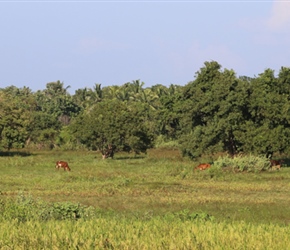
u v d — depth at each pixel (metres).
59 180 54.59
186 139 72.94
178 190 46.56
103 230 22.77
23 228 23.22
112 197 41.81
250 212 33.75
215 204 37.59
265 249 19.91
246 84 73.19
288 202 38.84
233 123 71.31
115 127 90.44
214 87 72.38
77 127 93.38
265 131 69.25
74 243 20.34
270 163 65.12
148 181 54.41
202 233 22.20
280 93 74.81
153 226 23.84
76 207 28.98
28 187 48.59
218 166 63.44
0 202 29.50
